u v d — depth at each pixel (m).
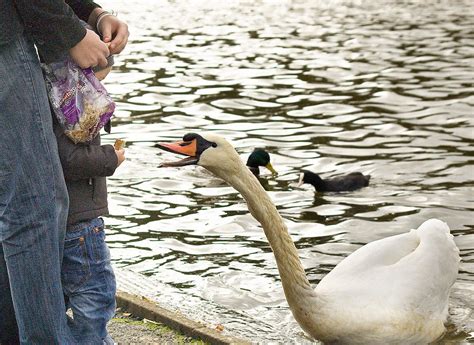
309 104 16.59
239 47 24.27
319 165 12.66
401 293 6.95
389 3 34.66
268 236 6.32
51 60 4.79
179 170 12.23
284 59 22.02
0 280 5.14
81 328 5.16
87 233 5.11
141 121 15.38
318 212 10.66
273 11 33.50
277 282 8.37
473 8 32.09
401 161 12.69
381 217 10.39
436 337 7.19
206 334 6.29
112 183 11.62
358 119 15.27
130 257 8.96
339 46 23.97
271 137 14.22
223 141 6.02
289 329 7.29
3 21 4.61
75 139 4.94
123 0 38.66
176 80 19.31
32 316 4.85
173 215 10.36
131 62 21.84
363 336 6.68
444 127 14.56
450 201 10.91
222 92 17.91
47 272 4.81
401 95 17.16
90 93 4.93
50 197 4.77
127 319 6.71
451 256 7.45
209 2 37.44
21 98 4.69
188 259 8.95
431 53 22.25
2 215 4.79
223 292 8.08
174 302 7.78
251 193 6.15
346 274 7.09
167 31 28.08
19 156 4.71
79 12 5.40
